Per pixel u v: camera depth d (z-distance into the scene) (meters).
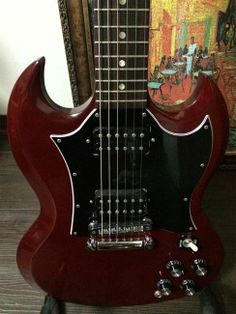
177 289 0.93
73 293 0.93
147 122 0.72
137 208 0.80
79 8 1.09
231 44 1.16
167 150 0.75
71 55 1.19
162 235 0.84
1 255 1.16
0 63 1.38
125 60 0.68
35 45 1.33
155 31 1.12
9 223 1.26
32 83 0.68
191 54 1.17
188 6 1.09
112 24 0.65
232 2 1.08
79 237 0.83
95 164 0.75
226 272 1.11
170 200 0.80
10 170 1.45
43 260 0.86
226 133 0.74
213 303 0.99
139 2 0.63
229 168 1.43
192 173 0.77
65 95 1.46
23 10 1.24
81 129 0.71
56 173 0.75
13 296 1.06
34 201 1.33
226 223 1.25
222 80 1.23
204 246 0.87
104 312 1.02
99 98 0.70
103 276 0.90
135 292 0.94
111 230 0.82
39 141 0.71
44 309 0.97
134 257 0.87
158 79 1.22
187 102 0.75
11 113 0.69
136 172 0.77
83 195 0.78
